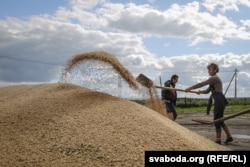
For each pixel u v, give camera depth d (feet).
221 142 22.76
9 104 13.94
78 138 10.49
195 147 11.00
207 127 37.68
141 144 10.44
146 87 17.16
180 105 106.42
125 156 9.75
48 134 10.78
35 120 11.78
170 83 23.50
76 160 9.47
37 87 16.46
